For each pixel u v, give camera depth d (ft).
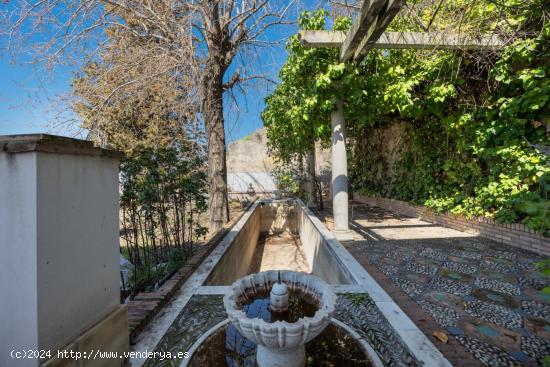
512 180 12.14
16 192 3.49
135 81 15.38
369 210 24.27
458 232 15.38
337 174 15.49
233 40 16.71
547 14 10.35
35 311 3.46
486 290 8.20
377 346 5.68
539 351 5.46
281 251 22.26
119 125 19.40
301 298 5.90
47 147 3.56
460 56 13.21
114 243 5.12
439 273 9.55
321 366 5.31
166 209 12.26
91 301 4.45
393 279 9.09
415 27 13.83
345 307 7.20
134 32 15.57
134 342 5.85
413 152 20.49
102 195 4.79
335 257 11.39
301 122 17.25
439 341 5.82
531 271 9.51
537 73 10.95
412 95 15.51
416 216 19.98
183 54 14.06
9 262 3.53
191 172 12.94
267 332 4.25
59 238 3.82
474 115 13.99
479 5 11.60
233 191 35.50
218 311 7.16
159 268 10.26
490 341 5.81
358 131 28.78
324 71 14.97
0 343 3.59
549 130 11.12
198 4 14.03
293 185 30.99
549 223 4.07
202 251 11.33
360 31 10.63
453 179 16.05
